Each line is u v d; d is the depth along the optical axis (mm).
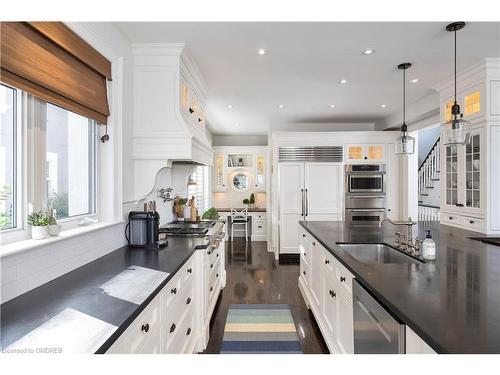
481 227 3098
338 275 2021
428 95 4121
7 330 996
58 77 1632
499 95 3025
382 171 5359
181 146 2539
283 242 5363
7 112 1434
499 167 3047
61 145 1824
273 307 3191
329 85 3676
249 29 2350
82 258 1783
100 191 2217
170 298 1657
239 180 7062
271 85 3678
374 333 1353
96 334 967
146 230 2279
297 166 5398
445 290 1288
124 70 2385
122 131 2318
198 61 2953
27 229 1497
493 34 2443
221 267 3662
